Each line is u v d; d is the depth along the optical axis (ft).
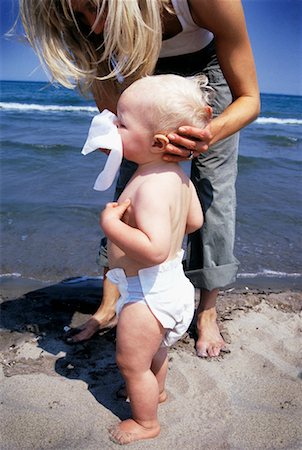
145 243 5.90
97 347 8.70
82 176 20.35
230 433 6.64
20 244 13.30
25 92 93.56
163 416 6.95
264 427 6.76
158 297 6.26
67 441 6.43
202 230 8.64
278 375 7.94
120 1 6.06
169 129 6.12
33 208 15.94
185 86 6.26
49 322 9.53
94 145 6.18
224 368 8.10
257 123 58.29
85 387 7.55
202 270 8.65
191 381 7.73
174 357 8.39
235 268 8.82
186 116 6.12
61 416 6.88
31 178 19.75
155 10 6.35
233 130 6.89
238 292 11.05
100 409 7.07
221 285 8.63
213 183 8.59
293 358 8.46
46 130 36.40
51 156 24.22
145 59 6.67
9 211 15.58
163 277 6.31
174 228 6.38
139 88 6.23
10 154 24.29
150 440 6.49
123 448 6.34
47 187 18.44
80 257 12.70
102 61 7.42
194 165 8.68
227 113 6.87
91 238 13.85
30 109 59.72
